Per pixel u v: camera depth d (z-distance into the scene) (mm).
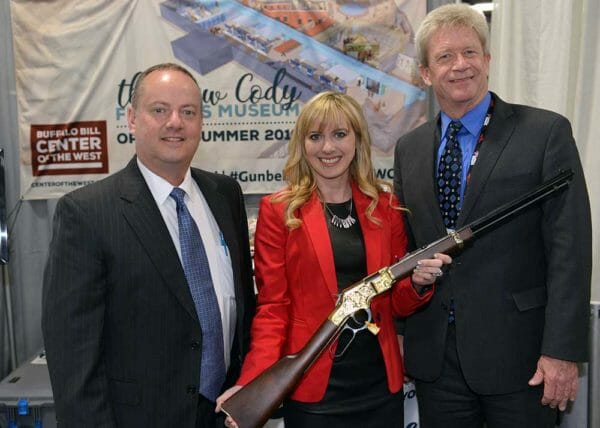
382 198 1730
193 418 1424
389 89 2721
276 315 1636
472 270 1639
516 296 1613
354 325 1576
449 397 1724
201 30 2721
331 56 2717
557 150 1553
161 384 1406
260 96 2754
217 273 1524
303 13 2701
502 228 1612
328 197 1721
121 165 2791
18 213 2850
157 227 1414
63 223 1379
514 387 1626
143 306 1389
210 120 2770
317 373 1616
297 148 1707
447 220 1684
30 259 2879
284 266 1668
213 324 1480
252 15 2709
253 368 1551
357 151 1718
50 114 2754
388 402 1662
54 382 1337
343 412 1617
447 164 1693
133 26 2723
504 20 2498
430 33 1642
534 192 1467
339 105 1633
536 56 2363
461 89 1617
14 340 2902
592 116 2314
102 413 1351
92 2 2709
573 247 1524
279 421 2287
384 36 2695
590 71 2311
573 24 2365
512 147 1598
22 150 2770
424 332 1744
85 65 2732
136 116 1439
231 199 1689
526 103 2420
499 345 1621
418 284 1598
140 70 2742
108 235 1371
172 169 1461
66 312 1339
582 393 2197
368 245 1655
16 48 2719
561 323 1515
